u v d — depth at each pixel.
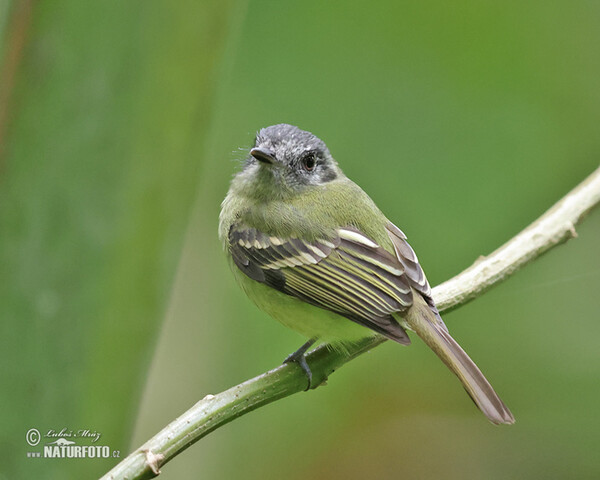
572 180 11.12
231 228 8.80
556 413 10.73
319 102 11.23
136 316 6.15
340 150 11.08
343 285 7.94
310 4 11.16
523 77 11.47
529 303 11.16
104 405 6.19
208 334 10.77
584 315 11.04
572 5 11.52
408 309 7.55
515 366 10.99
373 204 8.89
